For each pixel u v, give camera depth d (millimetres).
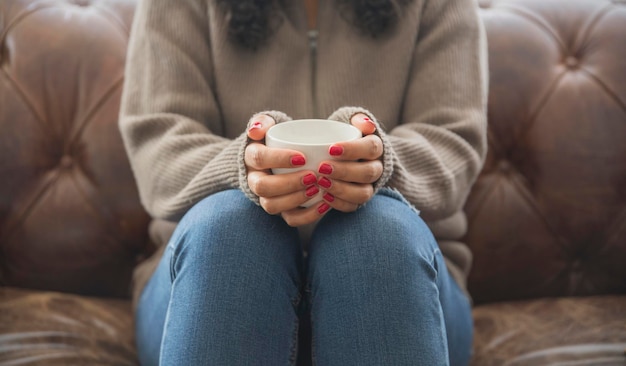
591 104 1236
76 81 1248
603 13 1287
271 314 739
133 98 1069
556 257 1259
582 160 1229
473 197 1257
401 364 707
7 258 1241
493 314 1206
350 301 735
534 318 1174
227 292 726
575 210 1236
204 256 745
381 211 794
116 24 1289
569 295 1283
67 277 1251
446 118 1032
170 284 826
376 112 1070
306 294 817
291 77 1079
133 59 1096
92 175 1237
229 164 855
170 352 718
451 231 1062
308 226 1004
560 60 1278
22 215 1227
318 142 818
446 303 858
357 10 1056
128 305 1233
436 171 945
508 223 1249
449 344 888
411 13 1078
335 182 766
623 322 1127
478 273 1265
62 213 1231
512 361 1051
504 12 1306
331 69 1075
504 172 1271
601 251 1250
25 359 983
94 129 1235
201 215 790
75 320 1121
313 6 1114
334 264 757
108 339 1090
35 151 1228
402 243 759
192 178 924
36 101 1233
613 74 1245
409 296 732
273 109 1064
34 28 1259
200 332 709
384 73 1072
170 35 1069
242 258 746
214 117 1076
